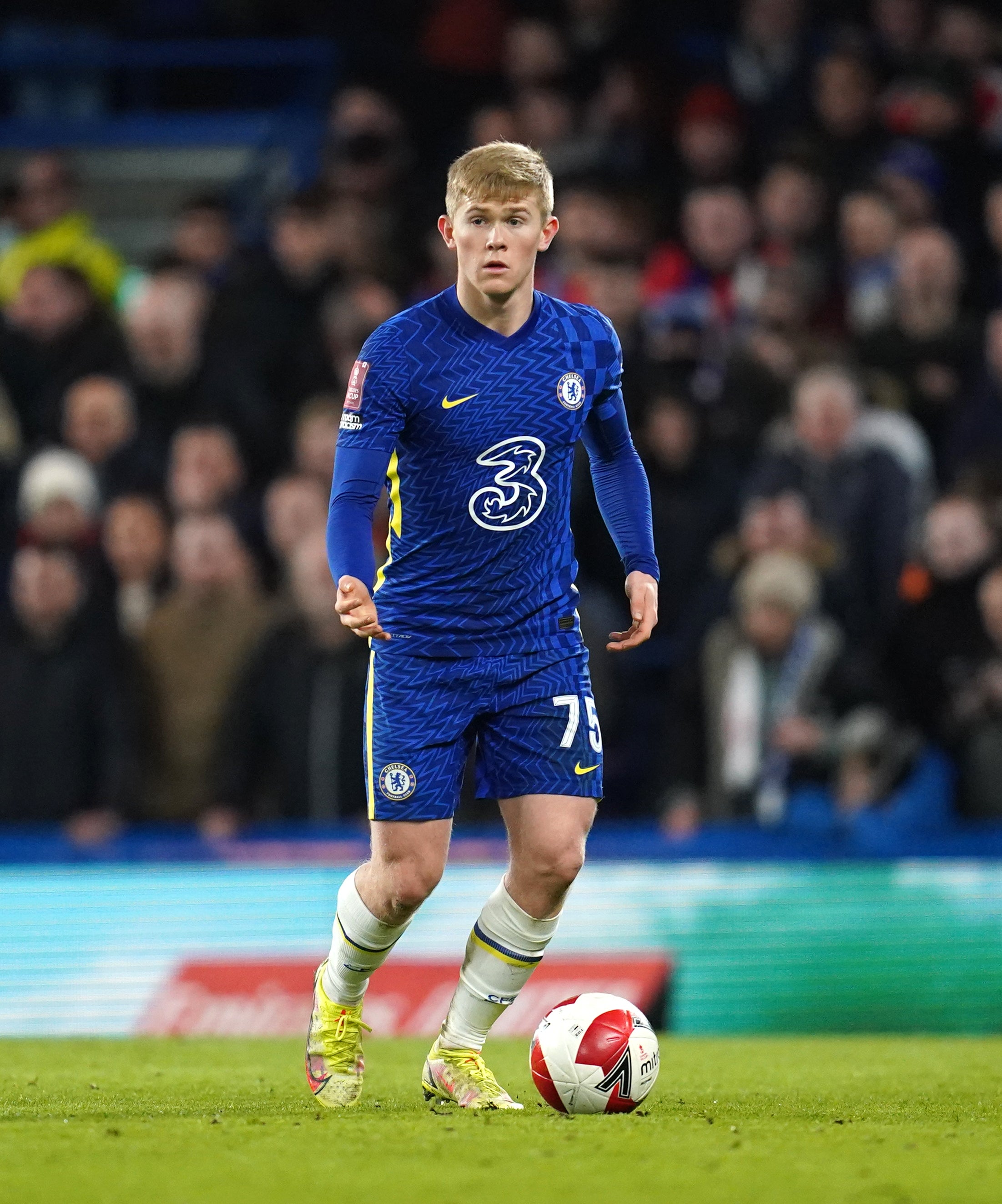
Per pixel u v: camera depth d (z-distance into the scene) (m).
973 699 32.00
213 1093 17.81
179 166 55.72
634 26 46.62
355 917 15.59
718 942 29.78
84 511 35.12
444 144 48.56
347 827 30.75
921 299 37.53
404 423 15.28
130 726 32.44
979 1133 13.66
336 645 32.09
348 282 40.41
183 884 29.48
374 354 15.25
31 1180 10.93
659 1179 11.03
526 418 15.30
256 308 40.16
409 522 15.47
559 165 43.78
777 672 31.88
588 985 29.34
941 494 37.00
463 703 15.32
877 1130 13.82
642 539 16.34
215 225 43.81
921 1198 10.42
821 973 29.92
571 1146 12.52
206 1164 11.57
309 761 31.98
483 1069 16.09
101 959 29.12
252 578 35.09
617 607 35.16
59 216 45.91
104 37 57.62
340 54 51.44
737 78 46.16
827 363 36.81
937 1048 24.95
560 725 15.41
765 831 30.30
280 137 53.69
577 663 15.70
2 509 37.62
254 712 32.34
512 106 45.94
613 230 38.59
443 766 15.32
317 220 40.78
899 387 37.34
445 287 41.41
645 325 38.34
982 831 30.73
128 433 37.88
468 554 15.32
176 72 57.56
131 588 35.19
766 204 40.62
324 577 32.06
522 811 15.42
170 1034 28.95
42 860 29.83
